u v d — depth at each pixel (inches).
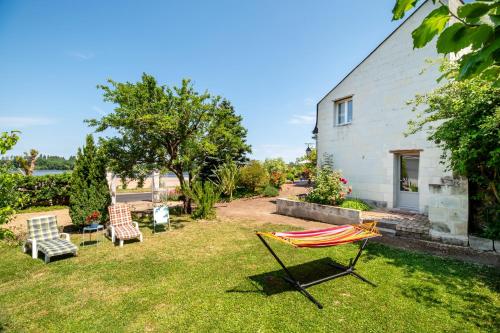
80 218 351.3
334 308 156.4
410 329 135.6
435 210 263.0
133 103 385.4
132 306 163.9
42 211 520.7
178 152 446.6
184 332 137.6
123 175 439.5
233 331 137.1
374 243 277.1
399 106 394.3
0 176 183.5
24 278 209.6
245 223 393.7
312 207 402.9
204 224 390.9
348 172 469.4
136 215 474.0
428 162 362.0
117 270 221.8
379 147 421.1
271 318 147.4
